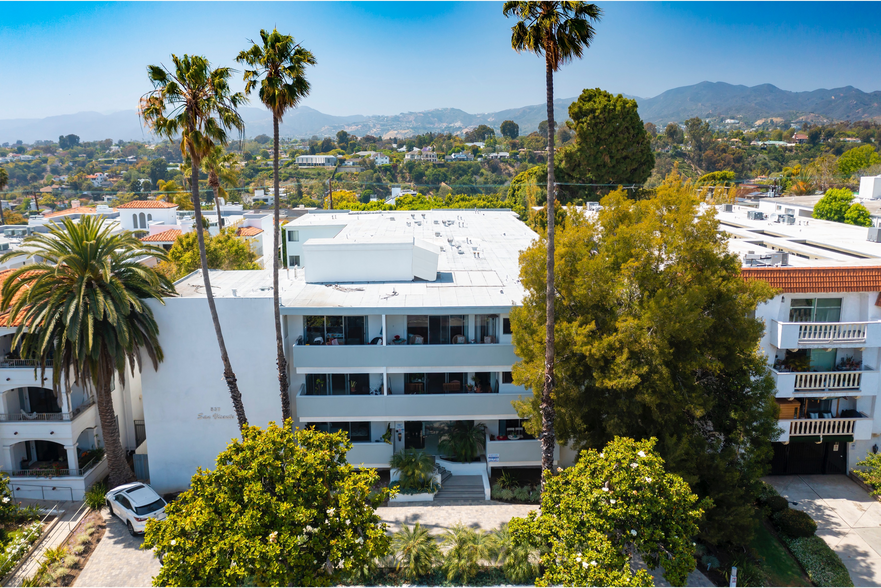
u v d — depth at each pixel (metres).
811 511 25.77
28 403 29.48
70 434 27.80
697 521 21.12
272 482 17.55
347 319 27.52
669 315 19.58
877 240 32.97
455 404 26.83
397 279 30.05
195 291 28.84
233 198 125.38
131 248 26.58
